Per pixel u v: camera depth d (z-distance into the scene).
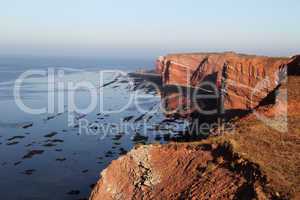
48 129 76.62
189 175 26.48
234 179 22.75
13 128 77.31
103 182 32.28
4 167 53.53
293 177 20.70
